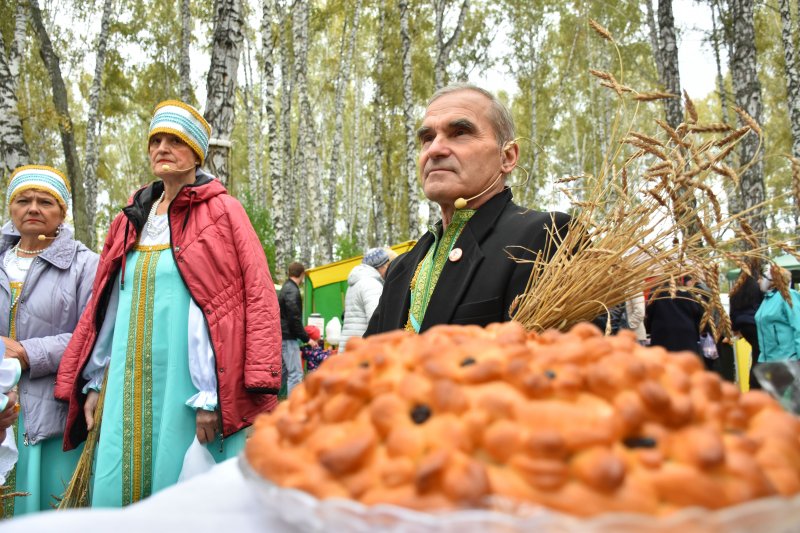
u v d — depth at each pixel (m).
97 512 0.56
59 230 2.62
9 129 7.37
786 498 0.51
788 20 9.69
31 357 2.29
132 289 2.09
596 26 1.16
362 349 0.72
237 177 27.12
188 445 1.99
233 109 4.59
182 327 2.03
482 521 0.43
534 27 20.17
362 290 3.91
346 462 0.56
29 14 14.14
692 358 0.66
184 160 2.13
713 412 0.58
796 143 9.41
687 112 1.06
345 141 28.19
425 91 18.78
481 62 17.98
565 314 1.18
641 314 3.58
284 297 5.57
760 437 0.57
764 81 19.14
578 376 0.60
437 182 1.47
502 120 1.52
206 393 1.97
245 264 2.07
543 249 1.33
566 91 22.50
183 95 15.20
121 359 2.04
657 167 1.04
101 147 28.38
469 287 1.37
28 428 2.31
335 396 0.65
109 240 2.24
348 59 18.33
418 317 1.48
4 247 2.62
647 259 1.12
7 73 7.43
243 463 0.67
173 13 19.52
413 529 0.44
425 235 1.65
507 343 0.66
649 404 0.55
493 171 1.49
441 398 0.58
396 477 0.54
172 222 2.09
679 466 0.51
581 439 0.52
